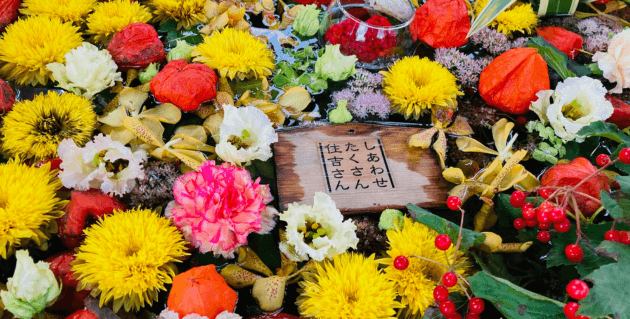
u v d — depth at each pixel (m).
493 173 0.95
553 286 0.83
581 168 0.88
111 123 0.94
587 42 1.27
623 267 0.63
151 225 0.75
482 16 1.05
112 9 1.09
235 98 1.06
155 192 0.88
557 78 1.15
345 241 0.79
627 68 1.08
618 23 1.35
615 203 0.71
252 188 0.76
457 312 0.76
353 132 1.01
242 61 1.03
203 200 0.73
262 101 1.02
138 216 0.77
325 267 0.77
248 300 0.80
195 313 0.67
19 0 1.11
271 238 0.87
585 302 0.60
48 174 0.82
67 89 0.98
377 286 0.73
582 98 1.01
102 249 0.72
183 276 0.69
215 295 0.69
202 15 1.17
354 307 0.72
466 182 0.93
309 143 0.97
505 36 1.24
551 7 1.31
